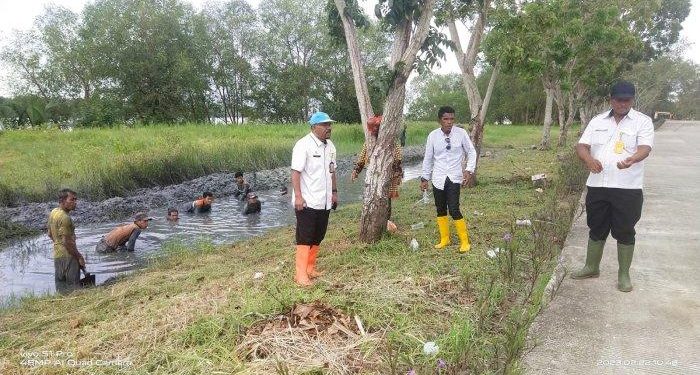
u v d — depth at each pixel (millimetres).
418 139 33531
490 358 3613
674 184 10414
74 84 43812
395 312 4496
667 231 6738
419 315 4441
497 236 6969
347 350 3844
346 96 50625
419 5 6301
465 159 6730
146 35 39438
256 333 4246
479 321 3939
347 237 7500
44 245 9359
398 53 6602
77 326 5051
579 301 4535
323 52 47281
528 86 54469
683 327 4004
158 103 40969
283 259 6809
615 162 4637
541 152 22516
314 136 5531
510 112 60062
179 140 20703
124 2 39781
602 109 40062
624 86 4520
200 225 10734
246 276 6055
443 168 6289
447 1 10781
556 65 15828
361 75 6887
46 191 13117
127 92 39812
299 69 48438
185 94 43656
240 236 9648
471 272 5422
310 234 5500
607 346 3756
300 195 5422
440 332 4145
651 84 44312
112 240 8609
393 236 7094
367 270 5781
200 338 4285
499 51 11727
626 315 4238
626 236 4676
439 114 6258
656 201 8680
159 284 6316
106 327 4820
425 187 6594
